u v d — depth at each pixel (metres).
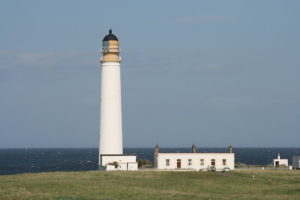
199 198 81.56
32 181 97.44
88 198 79.56
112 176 106.12
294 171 122.31
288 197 84.31
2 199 77.00
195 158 132.88
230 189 95.62
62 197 79.50
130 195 83.38
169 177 107.06
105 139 133.38
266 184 101.81
